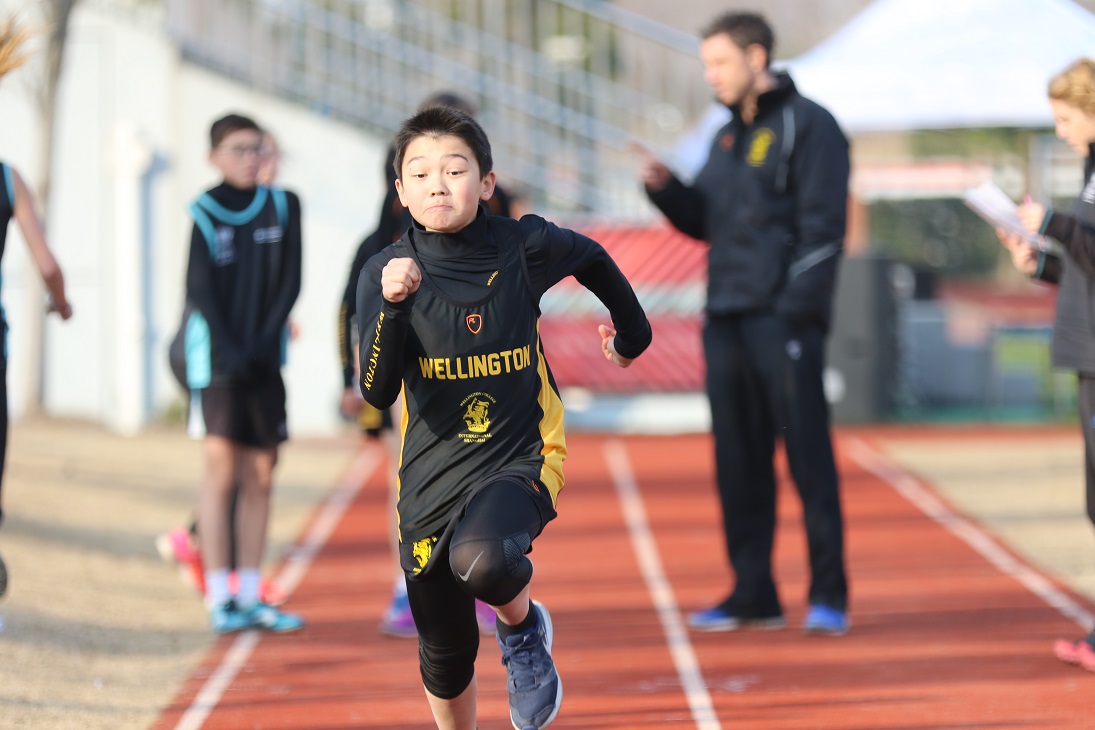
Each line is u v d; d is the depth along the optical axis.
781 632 24.50
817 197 23.59
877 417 54.03
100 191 53.06
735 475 24.73
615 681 21.44
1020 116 47.28
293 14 55.78
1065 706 19.50
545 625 14.83
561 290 55.34
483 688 21.14
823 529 24.20
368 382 13.98
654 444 50.97
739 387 24.62
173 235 53.31
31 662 21.94
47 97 49.25
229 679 21.73
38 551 30.14
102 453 44.97
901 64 48.47
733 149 24.34
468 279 14.20
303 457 47.22
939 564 30.34
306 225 53.31
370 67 57.44
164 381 53.38
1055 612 25.59
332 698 20.59
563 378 55.03
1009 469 43.34
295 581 29.58
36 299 52.25
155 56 53.38
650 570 30.47
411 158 14.03
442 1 59.66
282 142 53.44
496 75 59.78
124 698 20.61
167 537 26.62
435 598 14.48
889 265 54.19
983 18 49.00
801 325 23.91
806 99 23.94
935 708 19.59
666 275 54.75
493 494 13.84
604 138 59.94
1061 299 21.27
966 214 88.88
